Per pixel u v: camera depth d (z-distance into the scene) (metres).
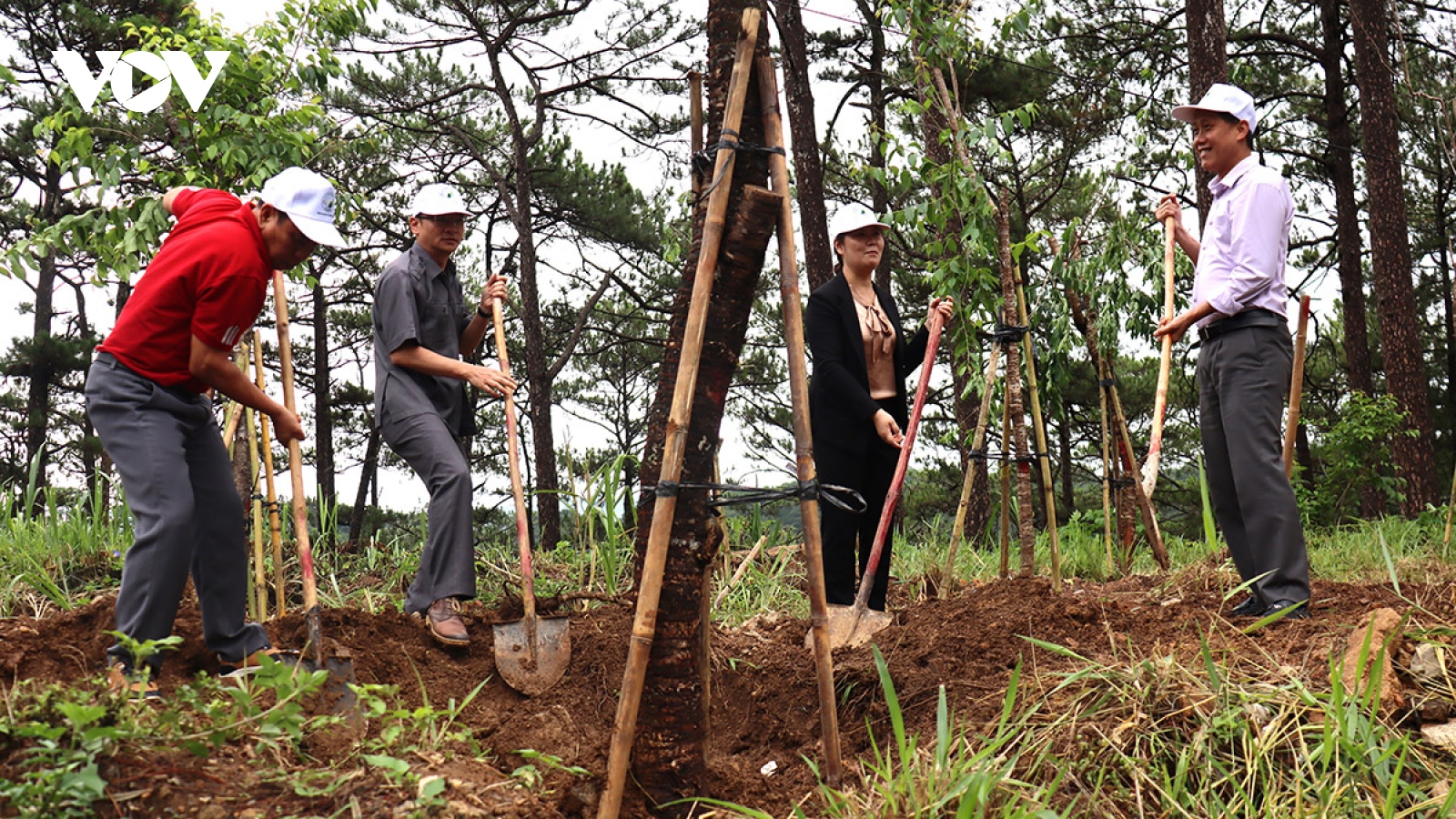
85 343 19.30
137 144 5.31
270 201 3.48
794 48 15.66
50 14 17.45
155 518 3.25
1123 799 3.17
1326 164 17.31
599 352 25.09
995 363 5.22
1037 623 4.32
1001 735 3.25
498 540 7.25
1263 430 4.18
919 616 4.72
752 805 3.38
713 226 3.07
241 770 2.80
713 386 3.20
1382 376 20.34
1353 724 3.21
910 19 5.28
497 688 4.12
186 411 3.45
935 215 5.32
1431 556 5.52
